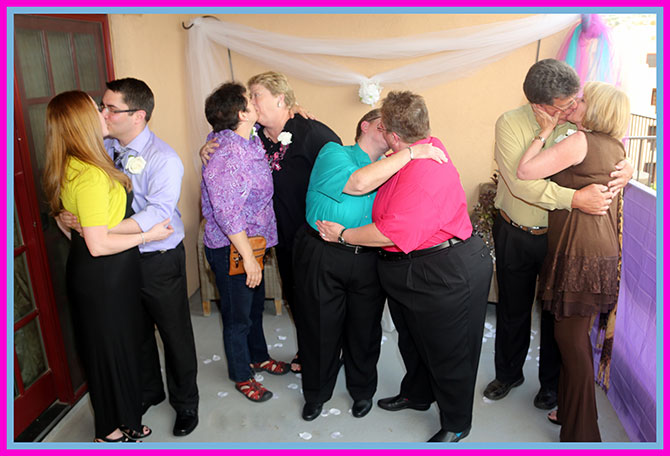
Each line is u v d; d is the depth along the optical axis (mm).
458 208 2039
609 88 1973
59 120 1896
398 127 1964
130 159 2115
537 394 2740
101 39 2982
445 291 2066
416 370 2586
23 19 2359
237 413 2705
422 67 3988
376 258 2303
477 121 4051
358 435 2527
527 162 2082
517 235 2426
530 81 2049
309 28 4023
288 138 2568
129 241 2041
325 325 2408
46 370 2664
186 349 2449
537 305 3768
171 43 3771
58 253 2637
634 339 2482
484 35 3809
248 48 4043
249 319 2742
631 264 2555
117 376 2215
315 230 2283
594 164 1999
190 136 4066
